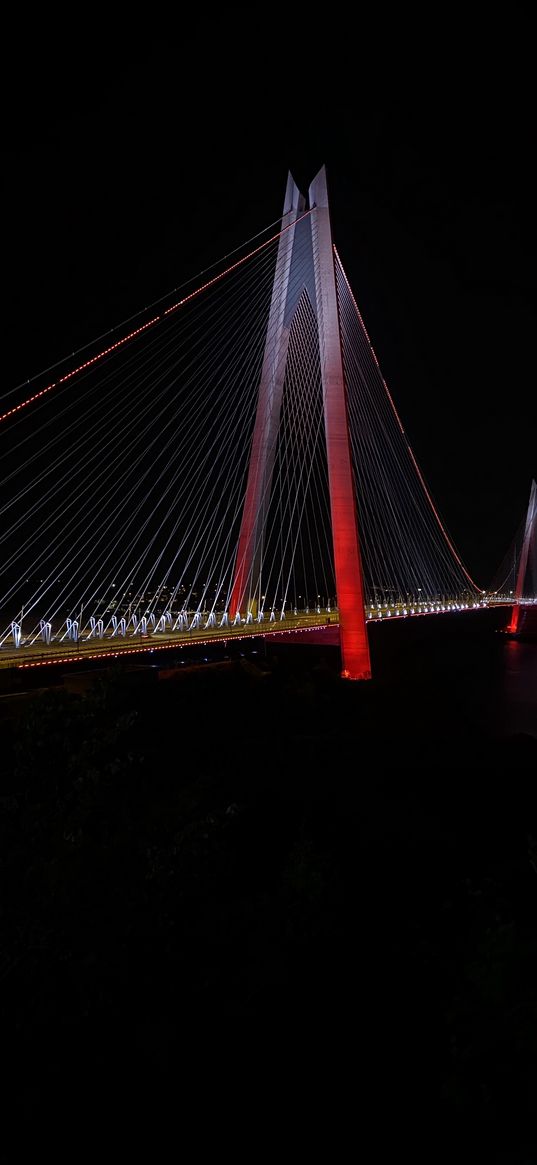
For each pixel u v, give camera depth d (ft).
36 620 136.77
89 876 16.26
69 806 18.28
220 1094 15.26
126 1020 15.74
